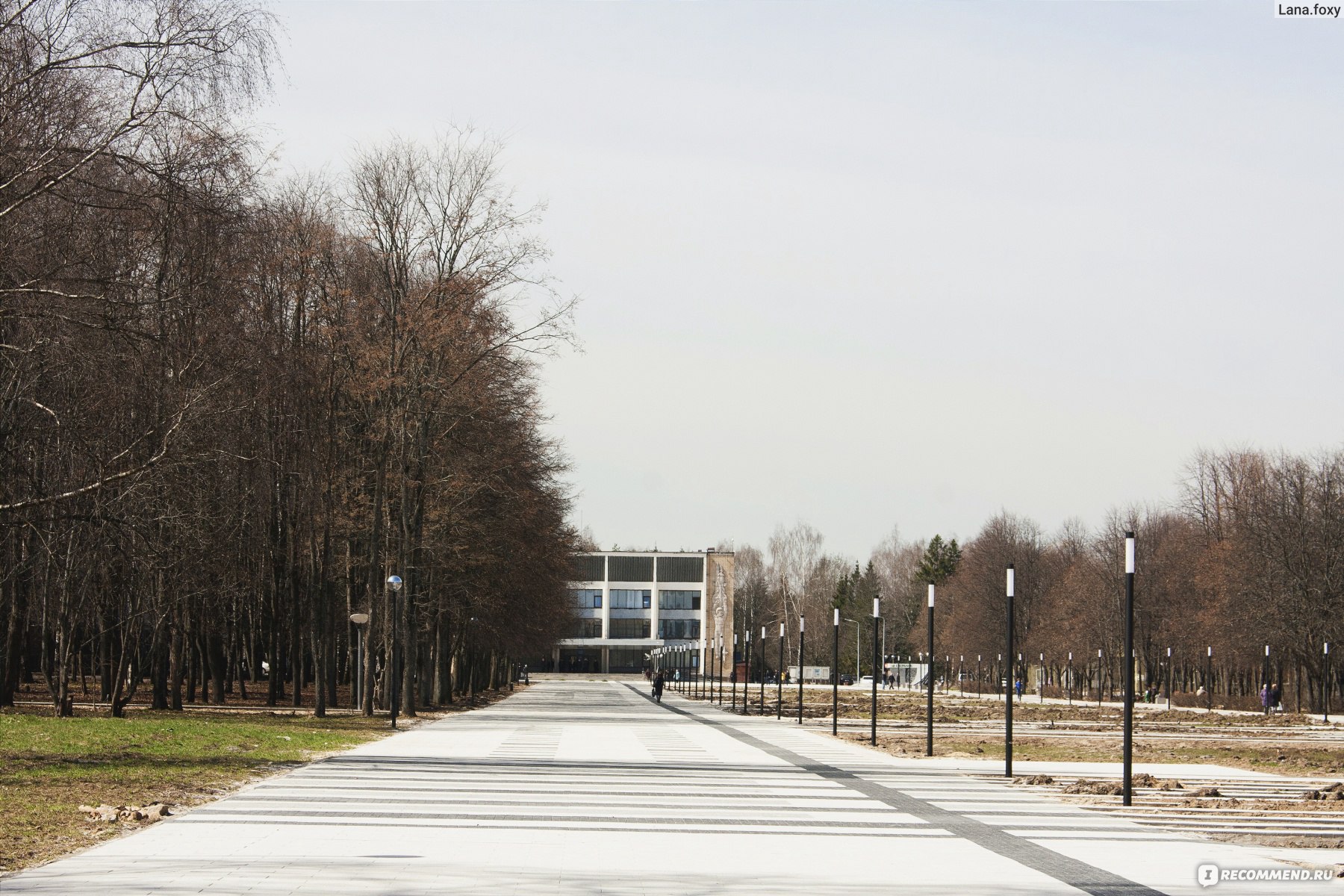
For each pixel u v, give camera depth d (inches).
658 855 639.8
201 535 1518.2
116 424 1149.1
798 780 1108.5
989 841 718.5
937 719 2667.3
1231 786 1110.4
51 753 1146.7
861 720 2497.5
